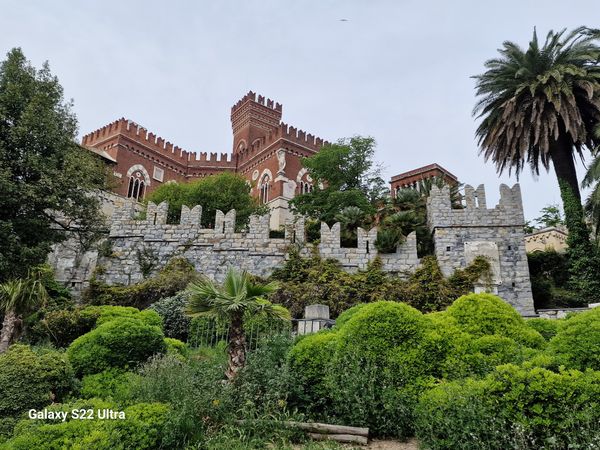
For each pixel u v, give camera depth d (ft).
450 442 23.61
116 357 36.55
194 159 208.85
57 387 31.04
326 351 32.04
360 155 132.05
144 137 188.85
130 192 176.76
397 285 82.53
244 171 204.54
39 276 64.49
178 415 26.84
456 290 82.02
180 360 37.88
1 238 63.21
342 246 95.55
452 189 101.76
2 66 73.56
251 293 36.27
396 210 99.04
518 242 85.40
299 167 186.29
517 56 101.30
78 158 76.18
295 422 28.30
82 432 22.77
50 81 77.20
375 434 28.25
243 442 26.58
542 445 22.09
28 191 65.87
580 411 21.89
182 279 83.76
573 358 26.14
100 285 85.76
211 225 125.18
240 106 230.89
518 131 98.02
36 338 57.47
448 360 29.22
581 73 92.53
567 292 91.35
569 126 90.53
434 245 88.84
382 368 29.60
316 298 80.48
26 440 21.74
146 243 92.79
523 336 32.07
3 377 28.89
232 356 33.76
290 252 88.74
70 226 89.30
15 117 72.02
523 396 22.88
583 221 93.97
